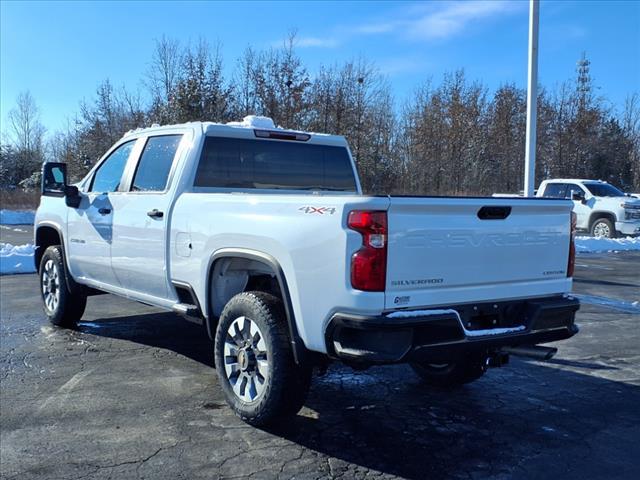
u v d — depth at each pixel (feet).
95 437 13.21
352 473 11.84
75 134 108.88
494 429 14.20
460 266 12.44
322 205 12.17
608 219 63.10
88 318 24.86
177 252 16.25
